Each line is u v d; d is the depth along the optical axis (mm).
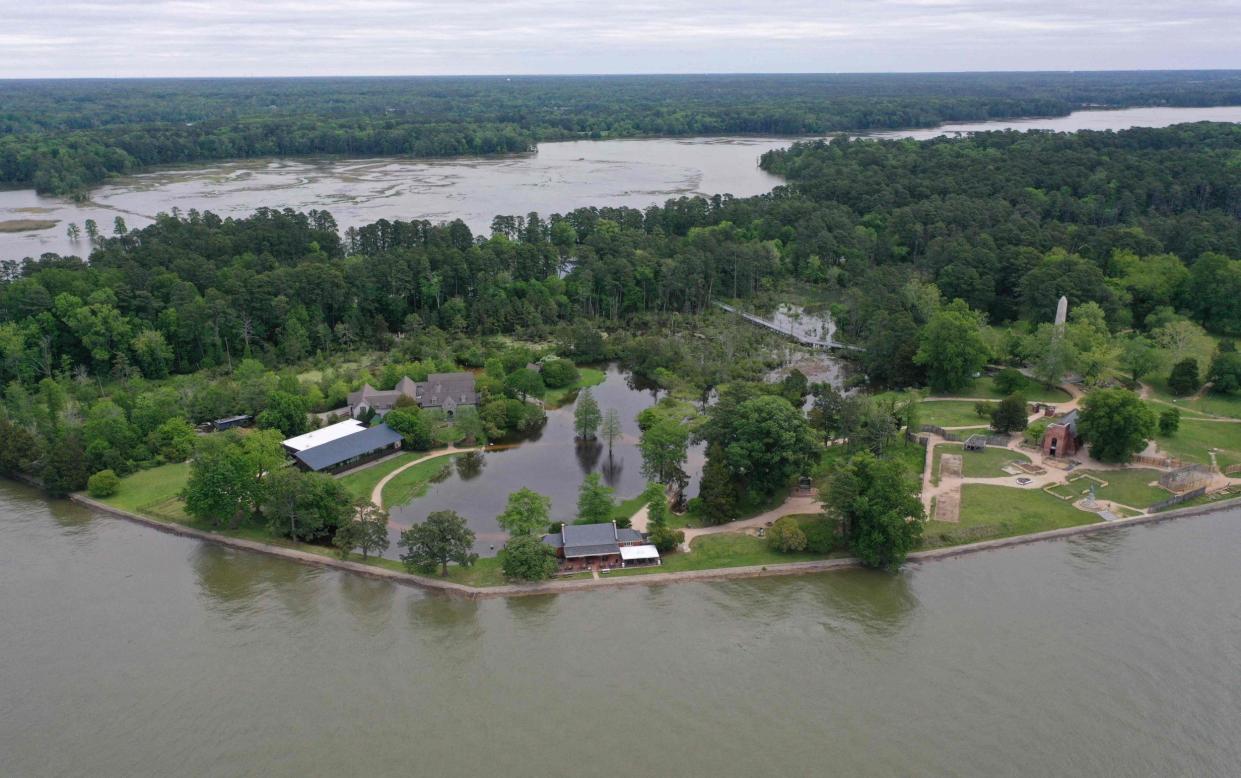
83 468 138000
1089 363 173875
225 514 124312
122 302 194625
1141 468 140500
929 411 169625
